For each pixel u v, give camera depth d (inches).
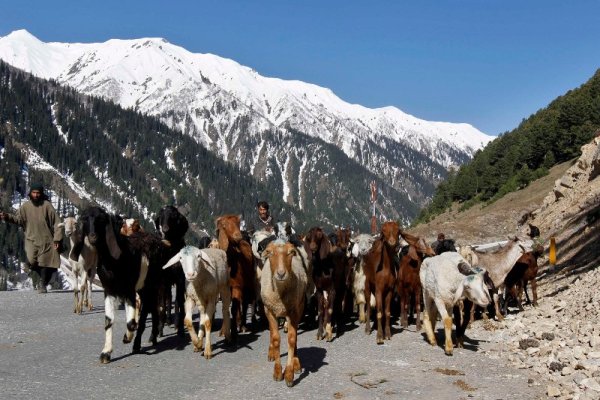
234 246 481.7
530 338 468.4
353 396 330.3
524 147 3784.5
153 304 448.8
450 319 439.2
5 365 370.9
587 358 388.2
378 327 480.1
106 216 395.2
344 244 563.5
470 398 328.5
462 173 4709.6
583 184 1598.2
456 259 441.1
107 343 393.1
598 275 634.2
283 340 487.5
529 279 639.8
